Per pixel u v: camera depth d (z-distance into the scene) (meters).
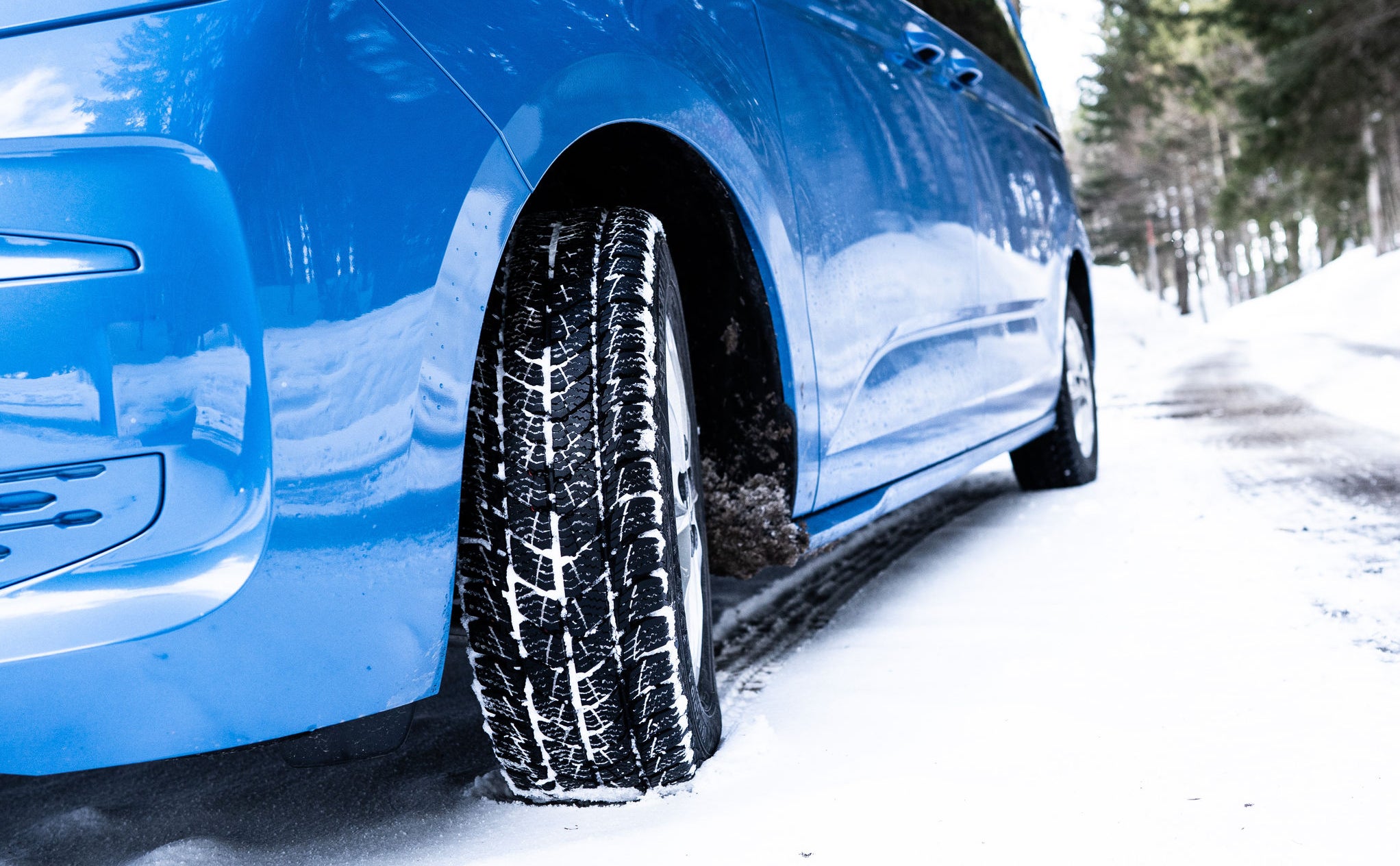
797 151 1.76
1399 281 22.64
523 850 1.23
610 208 1.61
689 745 1.33
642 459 1.24
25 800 1.58
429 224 1.12
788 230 1.69
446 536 1.16
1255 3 24.69
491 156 1.17
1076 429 3.73
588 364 1.25
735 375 1.73
